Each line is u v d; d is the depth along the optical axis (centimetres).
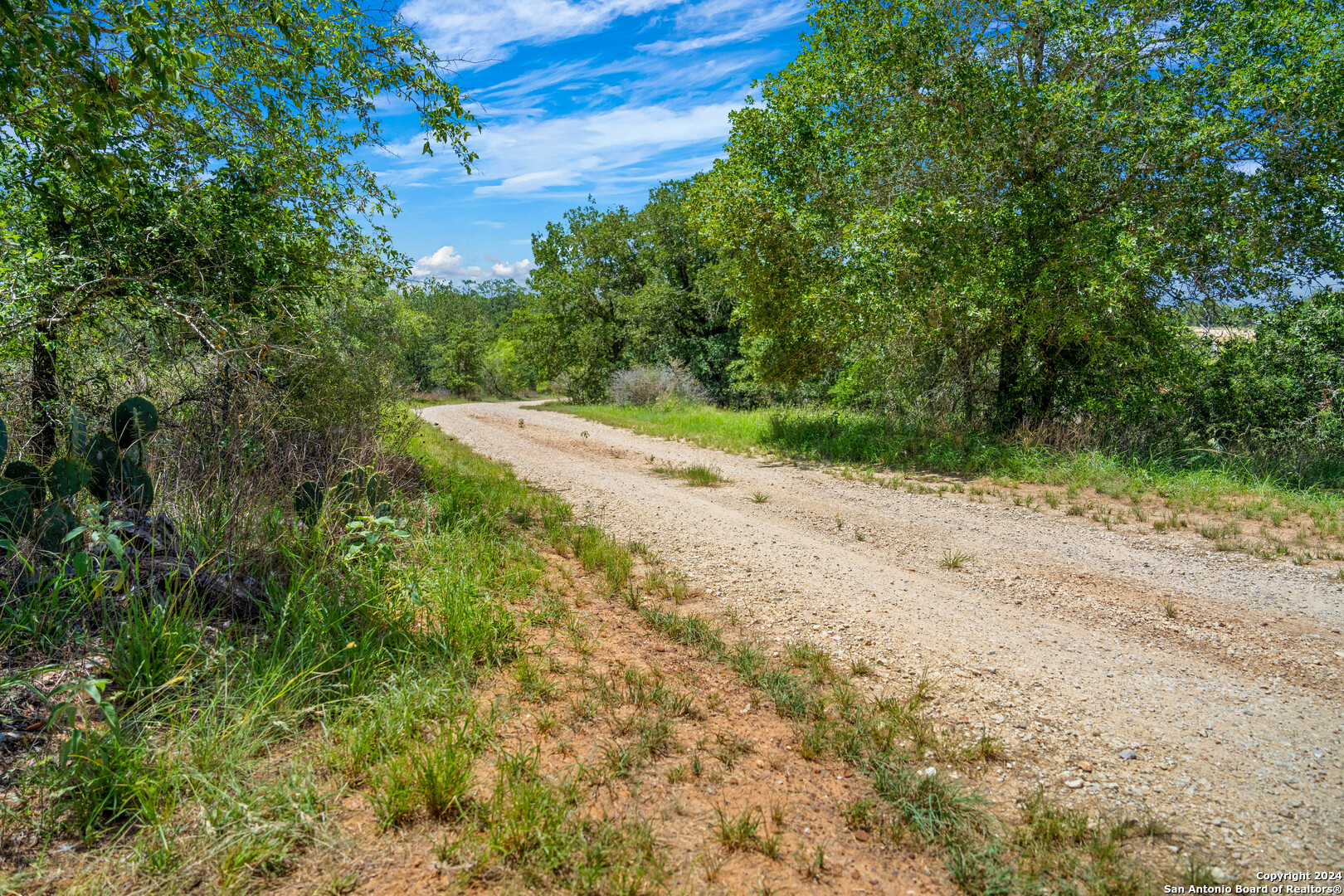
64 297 533
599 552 609
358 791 261
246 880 213
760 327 1409
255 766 266
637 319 3200
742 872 230
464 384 5028
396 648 368
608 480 1081
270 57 679
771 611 501
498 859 228
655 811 260
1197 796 282
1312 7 1029
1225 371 1220
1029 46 1208
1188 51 1078
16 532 351
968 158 1177
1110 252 1040
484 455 1348
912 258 1103
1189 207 1065
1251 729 335
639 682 364
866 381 1551
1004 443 1219
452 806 254
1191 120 1011
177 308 567
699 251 3133
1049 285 1095
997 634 458
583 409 2773
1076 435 1163
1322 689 378
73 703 255
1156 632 461
